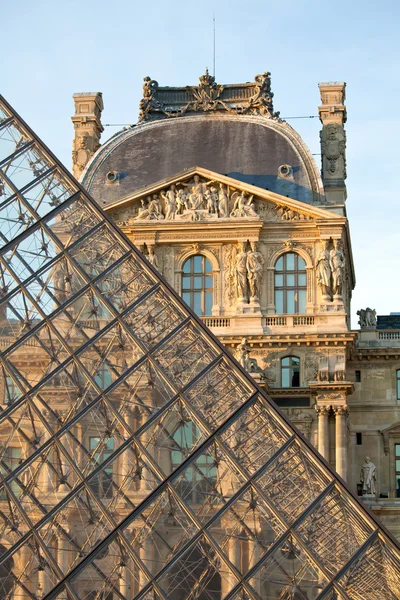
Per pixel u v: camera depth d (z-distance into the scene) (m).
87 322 80.31
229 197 141.75
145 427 74.88
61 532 71.12
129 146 151.00
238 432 75.69
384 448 143.38
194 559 70.56
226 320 138.25
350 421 144.25
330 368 136.25
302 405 136.62
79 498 72.25
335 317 137.12
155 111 156.00
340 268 138.50
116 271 82.12
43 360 78.19
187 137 151.00
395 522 136.62
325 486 74.00
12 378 76.75
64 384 76.88
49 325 79.44
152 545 71.00
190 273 141.12
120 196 146.75
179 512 71.88
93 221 84.69
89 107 153.88
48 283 81.31
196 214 140.62
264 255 140.50
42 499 72.75
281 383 137.12
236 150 148.38
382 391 144.50
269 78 156.38
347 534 73.00
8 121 88.62
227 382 78.00
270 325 138.12
